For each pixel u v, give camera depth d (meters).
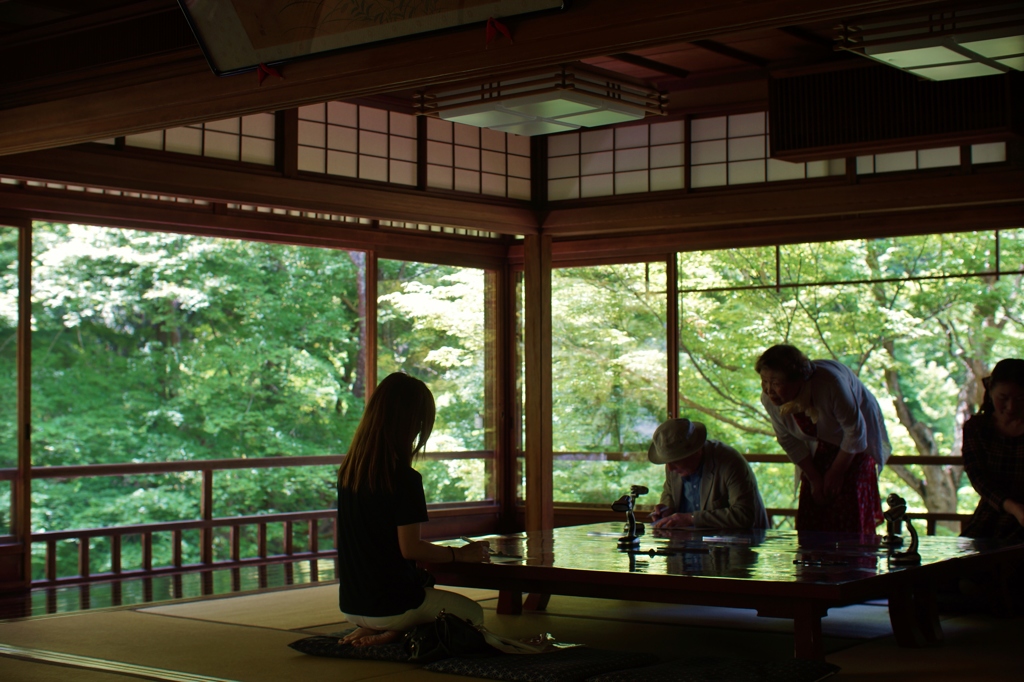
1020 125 4.94
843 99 5.28
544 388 6.73
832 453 4.70
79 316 11.58
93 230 11.68
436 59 3.35
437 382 7.43
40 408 11.43
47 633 3.87
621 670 2.98
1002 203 6.02
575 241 7.29
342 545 3.35
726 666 2.94
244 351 11.88
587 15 3.07
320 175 5.93
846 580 2.97
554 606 4.43
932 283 10.41
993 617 4.05
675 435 4.36
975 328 10.34
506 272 7.77
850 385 4.62
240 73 3.72
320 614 4.30
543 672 2.89
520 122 5.04
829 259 10.50
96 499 11.58
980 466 4.26
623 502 3.91
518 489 7.68
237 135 5.62
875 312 10.38
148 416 11.73
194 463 6.87
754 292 10.48
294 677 3.02
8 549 5.63
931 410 10.54
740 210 6.18
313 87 3.60
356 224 7.05
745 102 6.25
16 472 5.68
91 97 4.12
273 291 12.18
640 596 3.25
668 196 6.44
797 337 10.46
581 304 7.29
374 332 7.09
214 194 5.46
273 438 12.01
